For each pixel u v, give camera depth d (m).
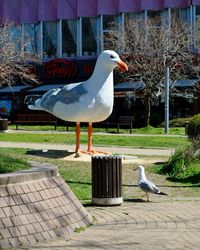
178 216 10.34
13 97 51.31
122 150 23.97
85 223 9.19
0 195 7.83
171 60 39.88
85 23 53.31
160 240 8.28
